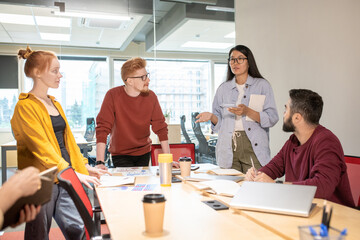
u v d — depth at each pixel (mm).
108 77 5746
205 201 1439
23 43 5613
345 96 3695
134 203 1394
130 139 2627
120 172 2232
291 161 1850
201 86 5703
